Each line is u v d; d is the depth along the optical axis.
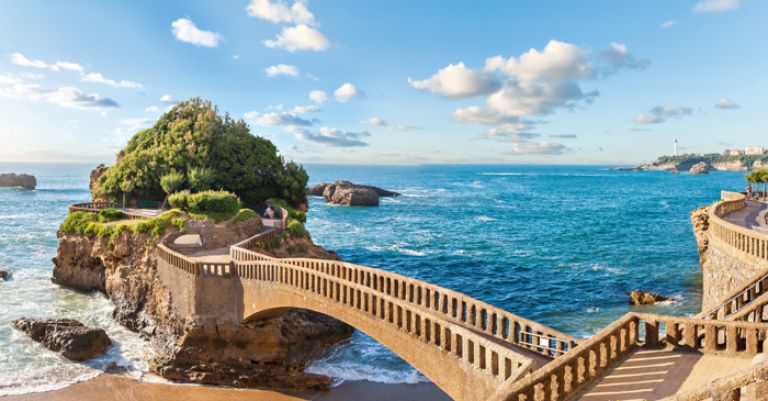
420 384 34.44
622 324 15.82
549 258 69.69
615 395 13.34
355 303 26.41
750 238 28.20
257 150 75.25
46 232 90.12
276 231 50.56
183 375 35.22
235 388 34.44
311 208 141.12
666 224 104.50
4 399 30.98
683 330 17.16
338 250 77.50
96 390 32.84
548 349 19.72
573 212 131.62
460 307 23.44
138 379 34.84
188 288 37.41
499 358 17.81
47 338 38.03
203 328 36.59
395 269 64.50
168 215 49.31
